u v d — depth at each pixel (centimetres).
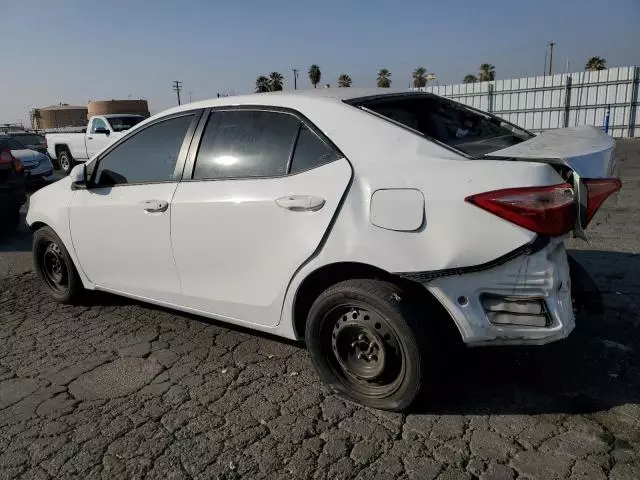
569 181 262
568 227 257
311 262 300
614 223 721
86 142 1769
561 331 263
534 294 261
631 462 250
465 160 274
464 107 384
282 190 312
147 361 372
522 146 297
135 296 415
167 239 369
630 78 2442
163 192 371
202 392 328
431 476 247
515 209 250
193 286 366
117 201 399
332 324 305
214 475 254
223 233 337
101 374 356
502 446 266
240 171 339
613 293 456
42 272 499
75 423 301
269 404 312
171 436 285
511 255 255
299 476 251
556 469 248
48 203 463
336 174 296
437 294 269
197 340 402
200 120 368
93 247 427
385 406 295
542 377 329
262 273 325
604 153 277
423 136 291
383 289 281
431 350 277
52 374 359
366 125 302
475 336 266
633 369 333
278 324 330
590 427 278
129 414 308
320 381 335
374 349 294
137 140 401
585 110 2605
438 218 264
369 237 279
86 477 257
